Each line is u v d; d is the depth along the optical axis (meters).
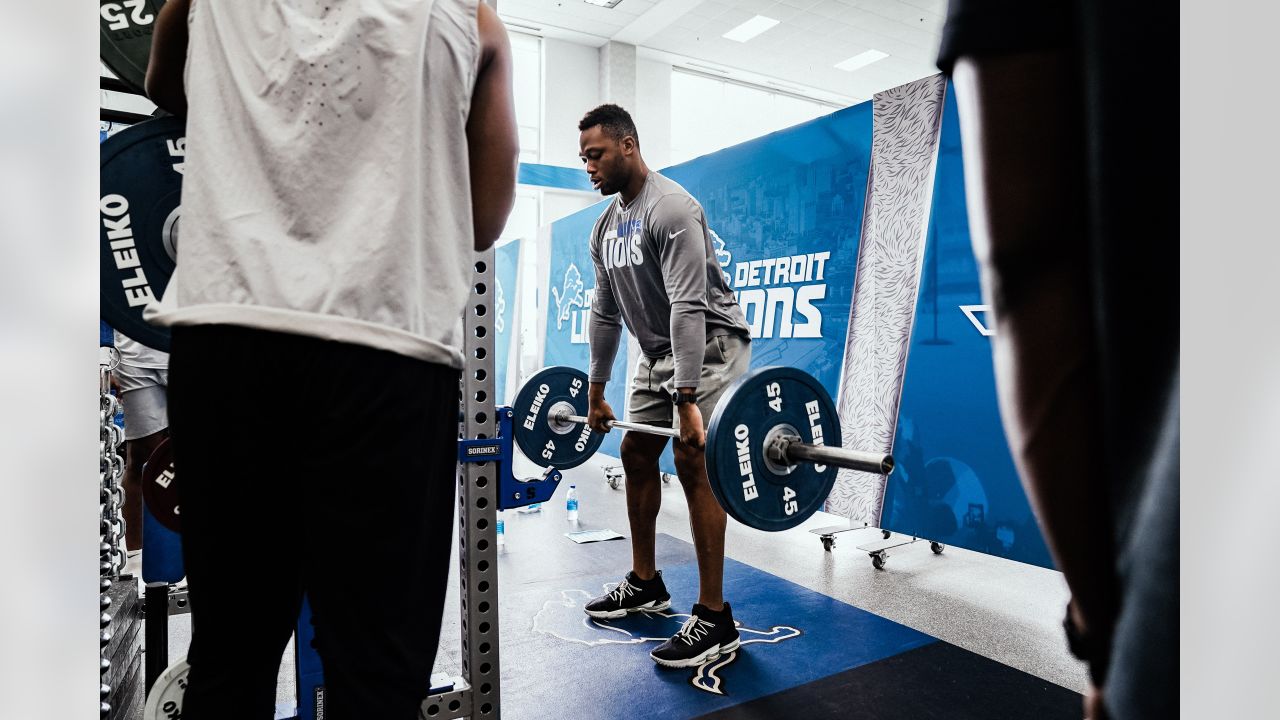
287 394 0.63
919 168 2.51
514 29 7.78
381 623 0.64
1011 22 0.82
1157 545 0.79
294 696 1.59
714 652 1.75
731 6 7.23
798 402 1.62
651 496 2.05
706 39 8.00
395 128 0.67
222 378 0.62
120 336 2.03
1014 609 2.11
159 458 1.38
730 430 1.52
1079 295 0.82
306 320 0.61
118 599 1.38
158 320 0.66
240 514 0.64
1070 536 0.85
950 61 0.87
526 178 7.31
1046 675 1.67
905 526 2.52
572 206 8.07
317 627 0.64
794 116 9.84
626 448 2.04
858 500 2.69
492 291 1.36
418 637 0.69
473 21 0.73
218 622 0.65
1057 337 0.84
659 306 1.88
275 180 0.65
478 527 1.33
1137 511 0.80
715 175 3.48
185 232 0.67
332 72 0.66
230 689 0.65
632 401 2.04
